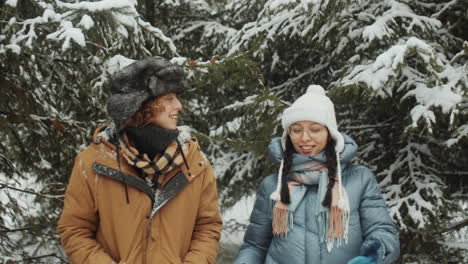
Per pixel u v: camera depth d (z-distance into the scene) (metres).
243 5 7.37
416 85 4.48
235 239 7.88
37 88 4.05
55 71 4.14
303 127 2.05
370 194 2.06
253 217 2.19
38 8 3.61
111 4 3.30
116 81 1.81
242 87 7.23
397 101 4.88
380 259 1.86
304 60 6.80
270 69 6.99
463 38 5.46
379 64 4.17
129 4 3.41
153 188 1.86
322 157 2.05
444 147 4.61
